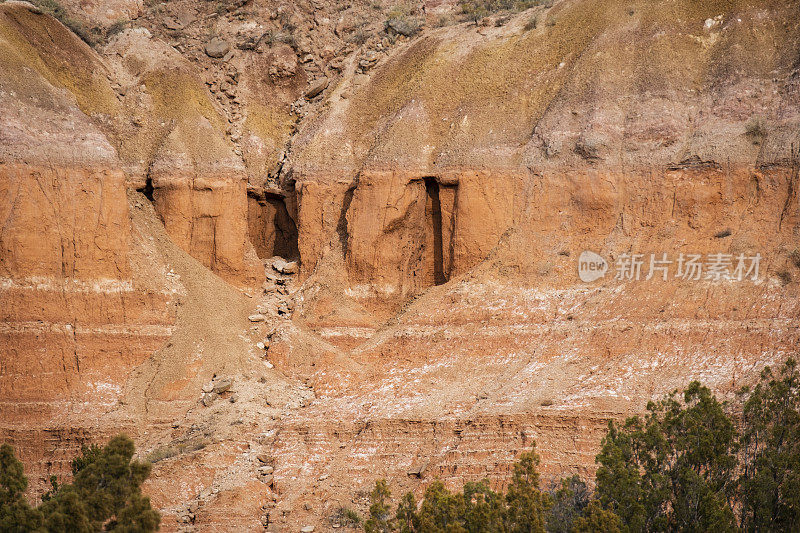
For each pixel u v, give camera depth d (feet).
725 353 255.70
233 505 238.27
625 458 205.26
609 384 255.91
